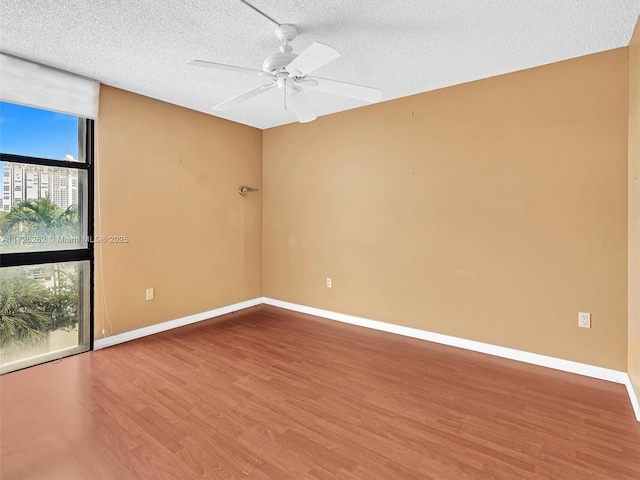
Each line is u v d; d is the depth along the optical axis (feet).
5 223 8.70
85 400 7.37
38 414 6.85
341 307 13.05
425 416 6.86
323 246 13.44
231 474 5.32
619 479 5.21
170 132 11.85
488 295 9.87
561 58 8.49
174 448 5.89
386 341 10.94
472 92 9.92
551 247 8.90
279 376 8.54
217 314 13.65
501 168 9.53
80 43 7.77
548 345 9.02
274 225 15.06
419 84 10.16
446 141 10.41
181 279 12.39
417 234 11.10
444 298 10.65
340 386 8.05
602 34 7.39
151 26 7.10
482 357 9.69
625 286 8.04
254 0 6.24
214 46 7.95
